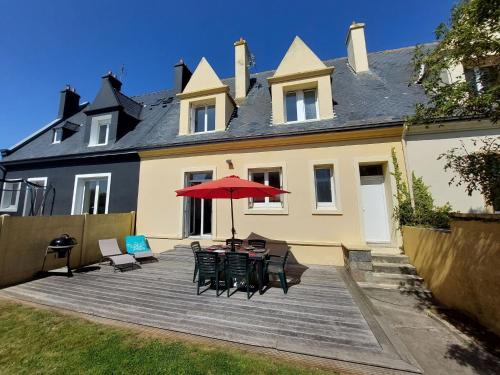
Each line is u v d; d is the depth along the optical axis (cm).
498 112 322
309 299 486
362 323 384
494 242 352
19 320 413
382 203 797
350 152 793
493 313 359
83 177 1108
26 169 1218
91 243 852
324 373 271
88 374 274
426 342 351
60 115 1523
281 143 862
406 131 737
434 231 523
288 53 955
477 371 283
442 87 356
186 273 692
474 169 360
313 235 791
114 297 509
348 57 1178
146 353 311
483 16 298
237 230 868
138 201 1020
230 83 1342
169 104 1353
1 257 605
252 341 335
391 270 627
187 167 973
